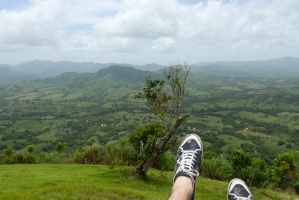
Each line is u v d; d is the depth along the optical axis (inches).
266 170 1082.1
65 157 1027.9
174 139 624.1
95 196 282.8
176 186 97.4
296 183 1015.0
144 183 586.9
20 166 813.2
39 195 256.4
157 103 622.2
